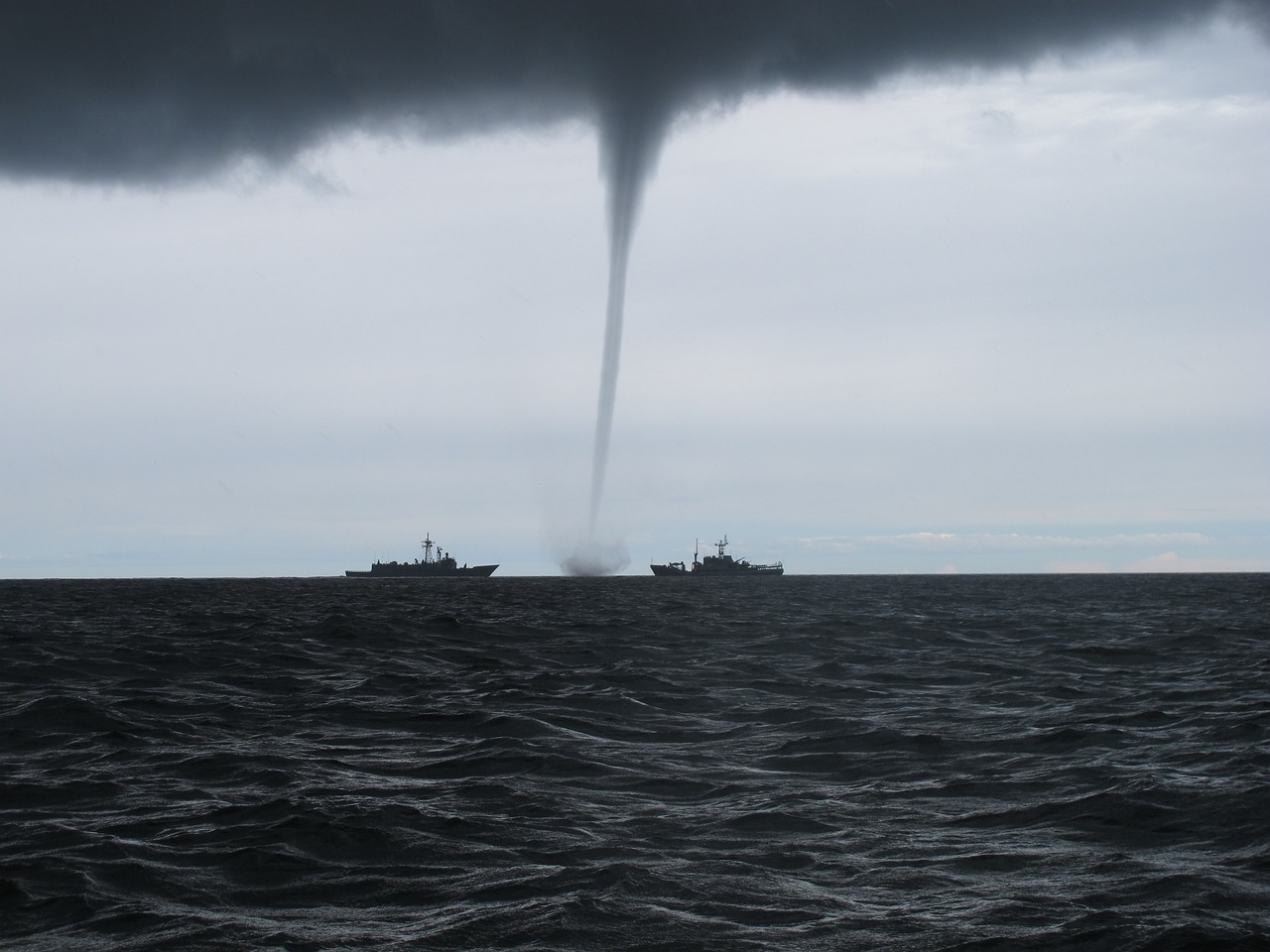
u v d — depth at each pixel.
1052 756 27.23
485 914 15.36
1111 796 22.20
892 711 35.78
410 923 15.03
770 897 16.16
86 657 53.75
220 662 52.50
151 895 16.30
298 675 46.94
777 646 65.38
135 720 32.88
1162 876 16.97
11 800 22.42
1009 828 20.20
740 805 22.11
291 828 19.88
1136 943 14.01
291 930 14.76
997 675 47.41
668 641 69.88
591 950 14.00
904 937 14.41
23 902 15.95
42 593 198.50
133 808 21.69
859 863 17.98
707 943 14.23
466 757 27.30
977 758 27.22
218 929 14.80
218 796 22.75
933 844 19.16
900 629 82.44
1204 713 33.94
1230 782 23.17
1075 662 53.41
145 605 135.25
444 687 42.25
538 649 62.91
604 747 28.88
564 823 20.61
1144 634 75.50
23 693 39.38
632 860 18.11
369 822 20.33
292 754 27.72
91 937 14.55
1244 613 108.69
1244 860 17.86
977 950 13.92
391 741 29.86
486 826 20.31
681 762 26.91
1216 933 14.31
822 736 30.67
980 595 178.75
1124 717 33.62
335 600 156.75
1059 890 16.38
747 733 31.42
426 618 94.94
